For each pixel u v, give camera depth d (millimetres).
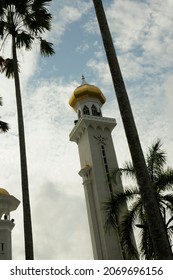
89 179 66438
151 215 12812
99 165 67562
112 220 26781
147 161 27188
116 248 57188
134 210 26062
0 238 41094
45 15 27500
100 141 71750
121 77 15688
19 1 26781
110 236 58125
